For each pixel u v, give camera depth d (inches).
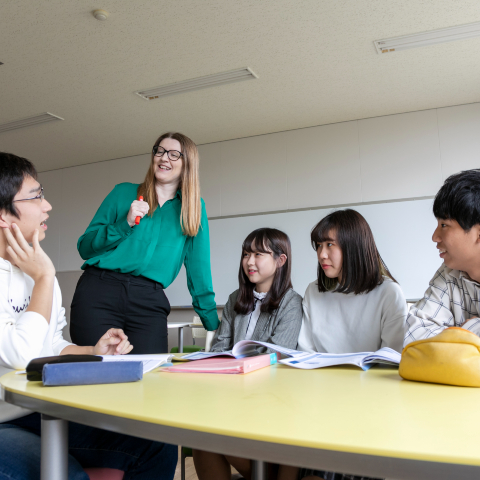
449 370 24.6
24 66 139.5
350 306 53.4
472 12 115.3
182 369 32.2
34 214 36.4
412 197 165.5
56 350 41.4
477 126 161.6
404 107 167.3
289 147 187.5
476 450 12.4
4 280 35.9
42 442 21.8
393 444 13.0
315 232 53.9
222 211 195.2
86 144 203.0
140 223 66.4
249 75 145.6
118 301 63.2
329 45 129.2
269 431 14.6
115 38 125.9
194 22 119.0
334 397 21.2
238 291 67.6
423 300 44.3
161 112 171.6
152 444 32.6
